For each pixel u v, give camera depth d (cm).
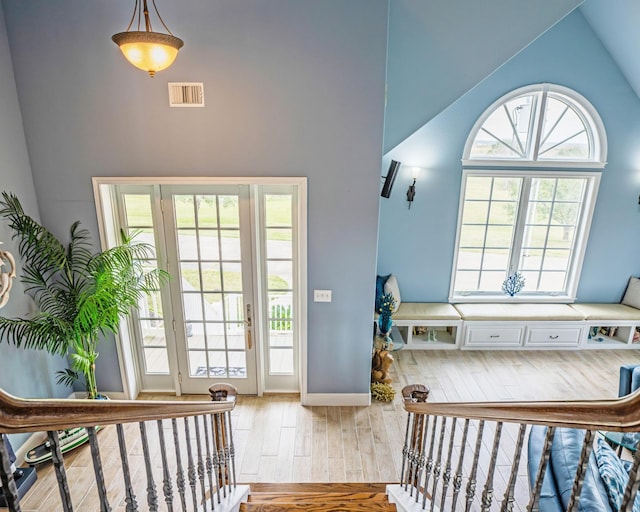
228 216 348
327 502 257
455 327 500
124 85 297
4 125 289
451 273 510
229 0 280
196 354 387
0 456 75
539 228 507
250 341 380
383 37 288
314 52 290
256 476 301
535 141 474
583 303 523
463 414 152
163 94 298
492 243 510
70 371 340
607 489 190
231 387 241
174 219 349
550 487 193
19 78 295
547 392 413
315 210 325
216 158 312
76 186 319
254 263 358
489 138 479
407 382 428
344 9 282
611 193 488
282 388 402
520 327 489
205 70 294
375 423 359
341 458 319
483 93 454
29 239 296
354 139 308
